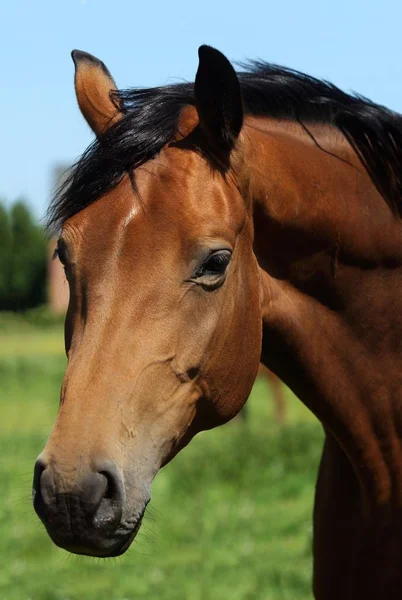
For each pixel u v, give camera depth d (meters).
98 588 9.95
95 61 5.00
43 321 66.62
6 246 72.81
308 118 5.08
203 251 4.10
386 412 4.93
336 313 4.89
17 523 12.70
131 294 4.02
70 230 4.18
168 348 4.04
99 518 3.74
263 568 10.19
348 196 4.91
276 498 13.44
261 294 4.67
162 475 14.55
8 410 26.38
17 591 9.98
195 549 11.11
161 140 4.27
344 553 5.05
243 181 4.43
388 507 4.93
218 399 4.33
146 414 3.98
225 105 4.33
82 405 3.86
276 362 4.92
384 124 5.09
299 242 4.76
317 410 4.97
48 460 3.75
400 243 4.98
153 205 4.10
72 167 4.46
